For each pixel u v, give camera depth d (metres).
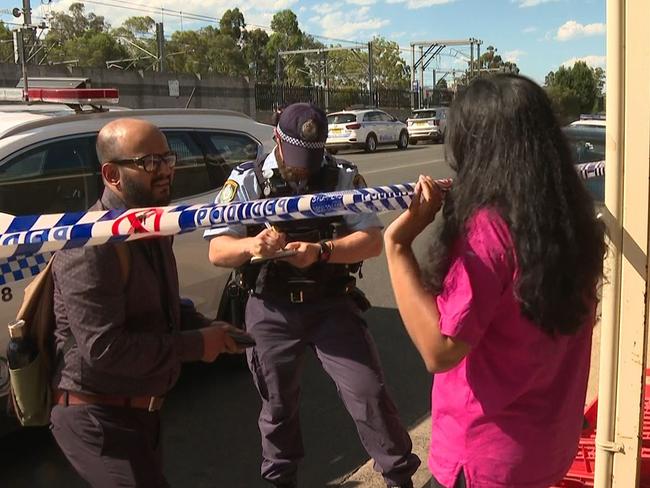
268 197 2.75
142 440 2.14
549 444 1.64
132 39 67.31
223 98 36.44
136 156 2.10
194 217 1.79
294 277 2.75
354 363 2.78
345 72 80.38
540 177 1.45
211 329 2.18
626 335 1.87
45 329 2.11
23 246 1.77
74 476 3.49
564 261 1.46
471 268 1.49
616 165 1.78
